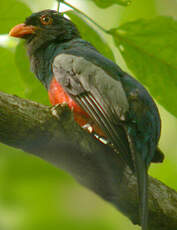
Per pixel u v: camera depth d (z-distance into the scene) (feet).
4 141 30.78
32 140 30.78
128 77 34.96
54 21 40.88
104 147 32.45
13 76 38.68
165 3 49.62
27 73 38.63
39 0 45.96
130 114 32.19
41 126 30.32
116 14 48.34
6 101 29.76
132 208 32.01
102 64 35.29
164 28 34.22
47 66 38.70
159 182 33.04
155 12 49.34
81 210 38.17
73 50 37.58
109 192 32.04
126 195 31.81
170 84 35.60
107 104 33.12
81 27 36.17
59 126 30.76
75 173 32.19
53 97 36.55
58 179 37.32
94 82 34.24
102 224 38.93
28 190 37.24
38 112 30.30
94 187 32.27
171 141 49.01
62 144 31.42
